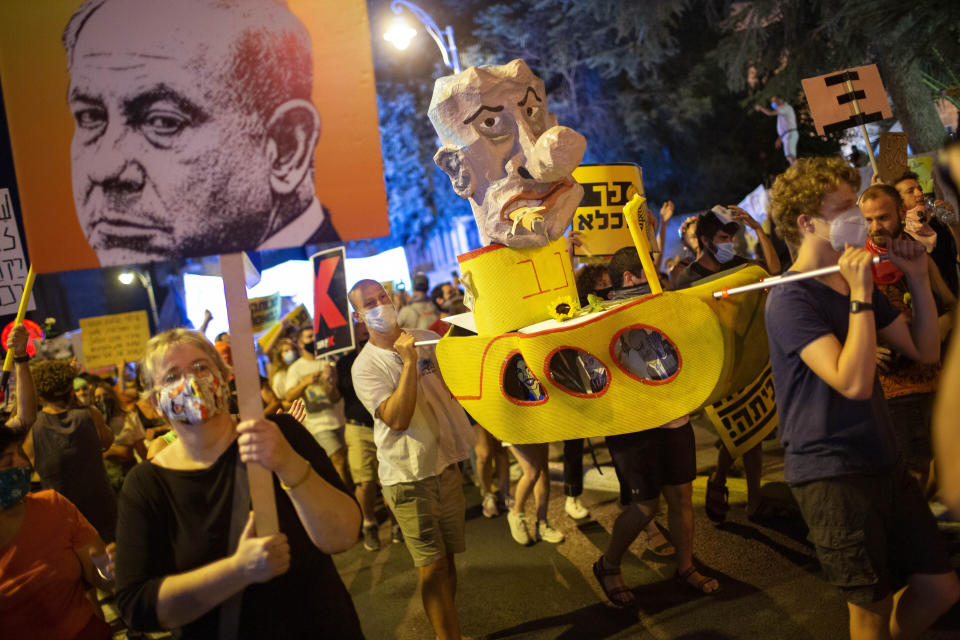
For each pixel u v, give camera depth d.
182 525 2.32
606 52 17.67
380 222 2.43
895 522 2.74
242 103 2.34
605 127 20.16
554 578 5.04
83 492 5.28
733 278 3.95
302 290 10.19
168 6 2.30
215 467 2.35
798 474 2.79
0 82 2.24
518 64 3.88
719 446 5.37
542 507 5.73
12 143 2.25
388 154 22.52
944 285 4.29
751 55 13.57
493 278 3.95
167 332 2.40
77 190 2.28
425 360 4.29
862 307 2.52
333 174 2.40
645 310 3.62
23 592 2.98
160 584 2.21
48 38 2.26
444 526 4.12
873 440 2.69
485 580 5.17
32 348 4.67
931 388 4.22
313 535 2.34
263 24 2.35
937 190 6.34
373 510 6.31
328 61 2.40
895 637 2.80
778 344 2.79
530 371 3.74
